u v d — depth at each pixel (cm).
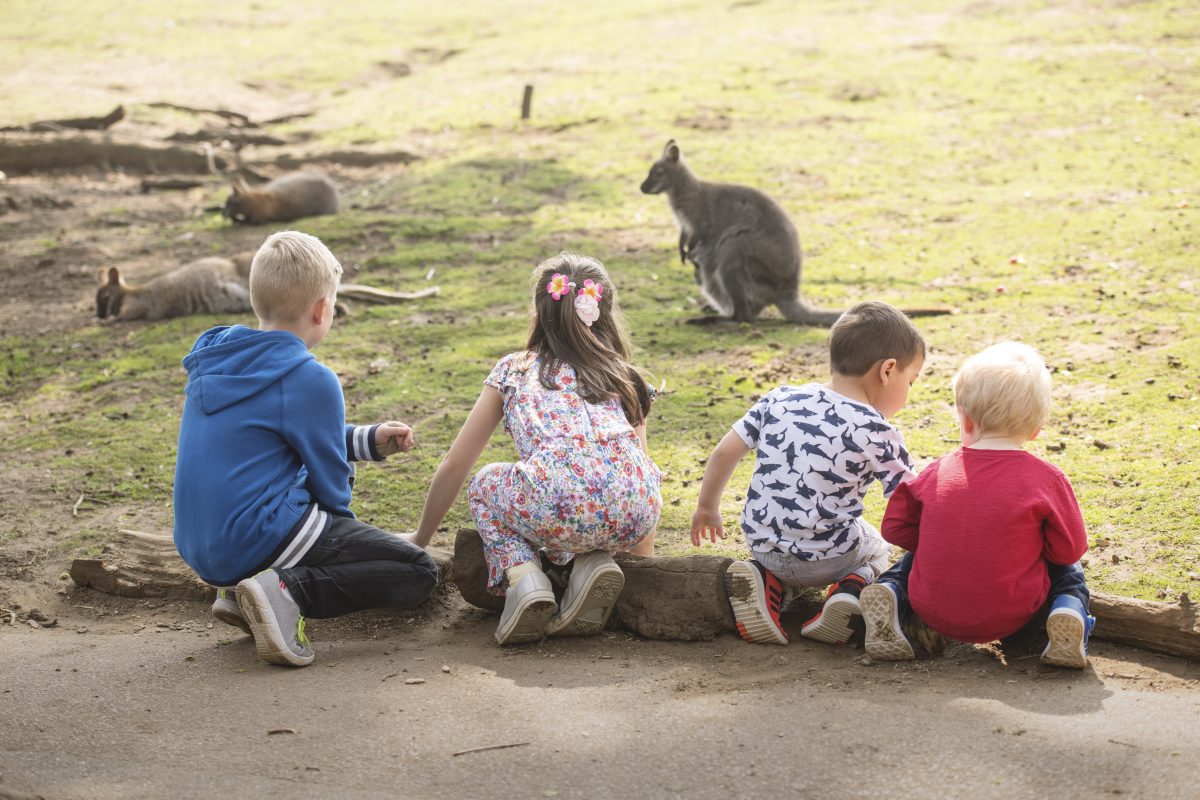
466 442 384
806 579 366
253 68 2055
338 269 396
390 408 655
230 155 1497
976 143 1306
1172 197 1038
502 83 1853
